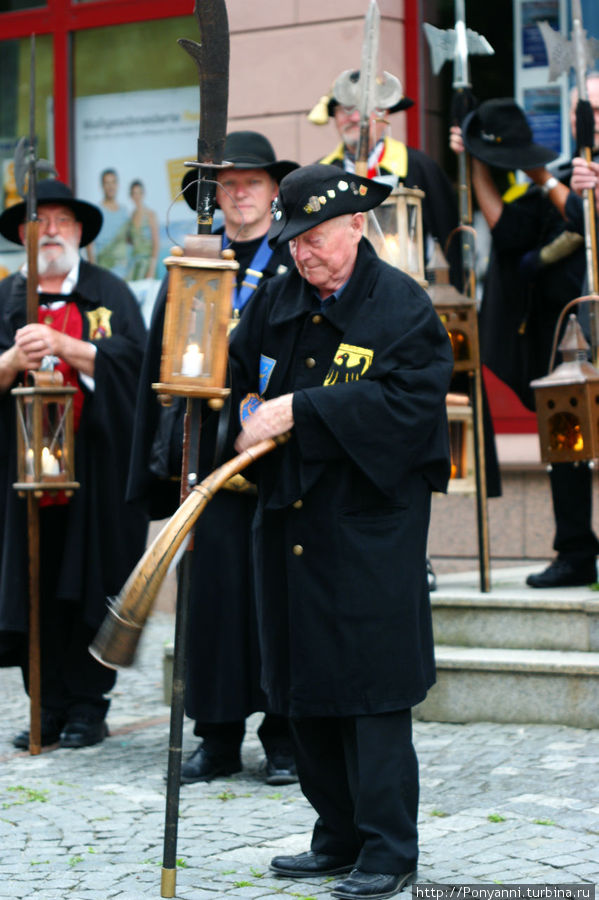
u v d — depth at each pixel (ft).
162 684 28.30
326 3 32.83
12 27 39.14
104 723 23.58
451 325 24.04
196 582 20.42
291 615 14.85
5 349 23.79
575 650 22.99
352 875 14.75
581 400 22.22
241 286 21.22
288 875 15.62
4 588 23.11
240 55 33.96
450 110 32.32
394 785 14.70
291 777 20.13
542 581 25.04
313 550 14.76
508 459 31.17
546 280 24.82
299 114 33.37
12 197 39.50
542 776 18.94
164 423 20.01
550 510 30.94
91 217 24.35
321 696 14.61
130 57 37.65
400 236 22.97
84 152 38.34
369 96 20.99
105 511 23.41
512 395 31.73
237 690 20.22
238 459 14.61
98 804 19.04
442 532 32.14
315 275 14.87
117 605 14.02
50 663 23.59
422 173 25.44
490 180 25.13
